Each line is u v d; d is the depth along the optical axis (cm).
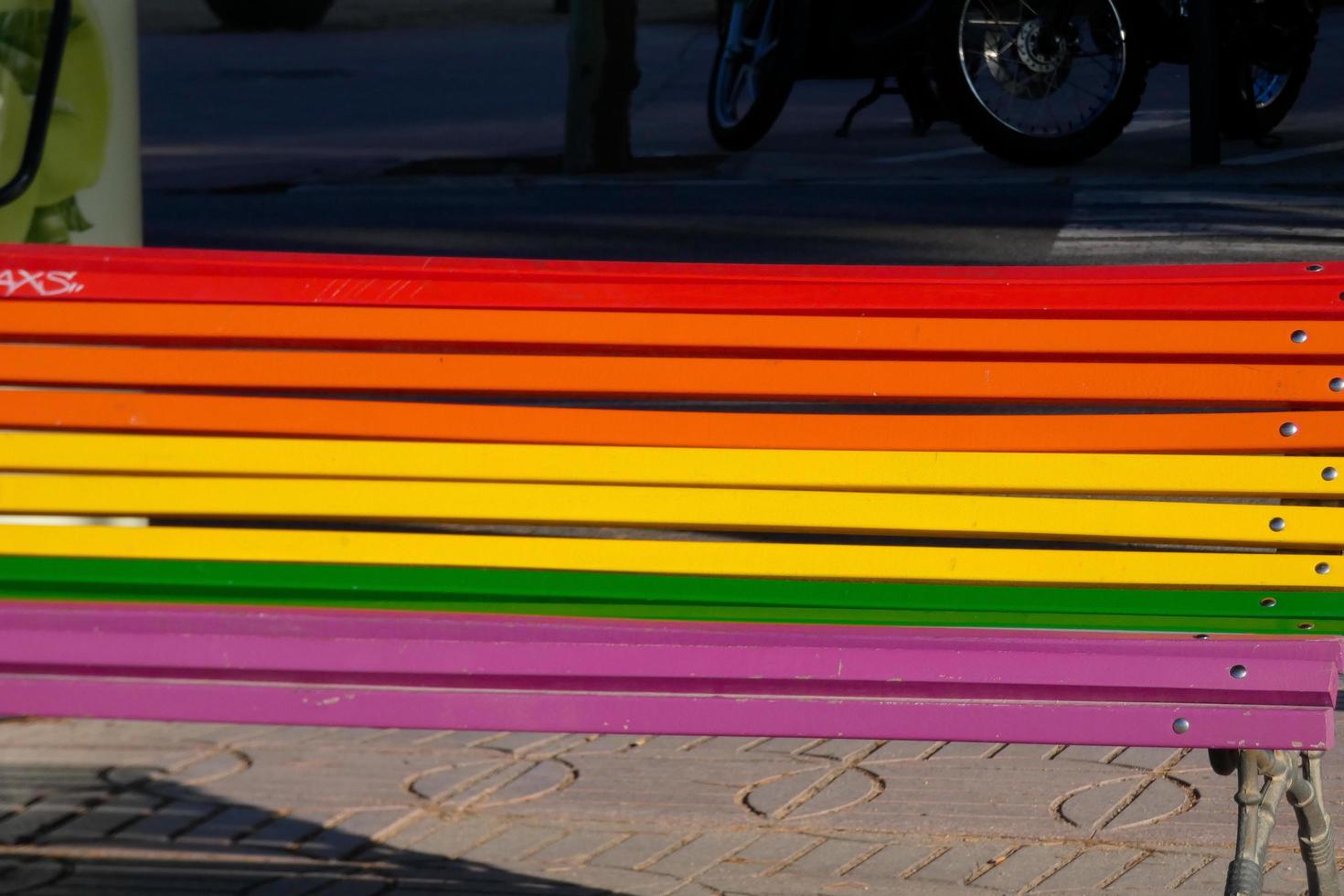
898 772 546
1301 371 362
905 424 372
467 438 376
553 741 578
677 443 375
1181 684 358
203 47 3369
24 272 380
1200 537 366
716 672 361
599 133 1702
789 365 373
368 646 366
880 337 371
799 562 373
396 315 377
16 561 384
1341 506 368
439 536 376
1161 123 1842
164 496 379
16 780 550
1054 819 509
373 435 377
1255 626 370
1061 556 369
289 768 557
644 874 481
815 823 511
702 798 530
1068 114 1912
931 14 1523
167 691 367
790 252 1270
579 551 375
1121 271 377
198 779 550
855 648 361
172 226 1476
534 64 2941
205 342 380
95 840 507
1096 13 1536
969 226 1325
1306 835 392
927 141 1809
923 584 375
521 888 474
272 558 378
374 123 2278
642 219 1434
